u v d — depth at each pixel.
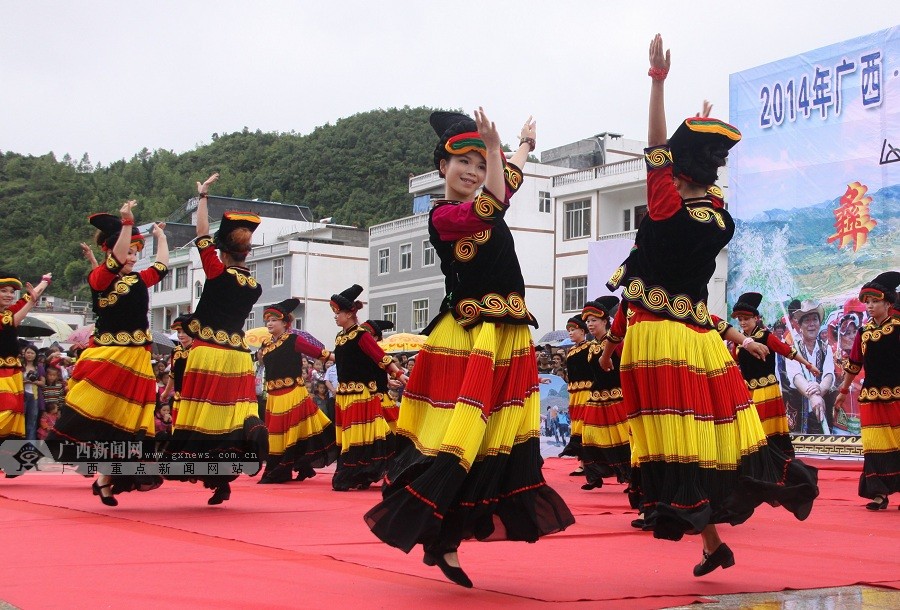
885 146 17.11
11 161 77.44
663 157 4.32
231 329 7.36
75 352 16.72
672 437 4.27
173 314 55.03
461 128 4.40
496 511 4.13
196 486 9.27
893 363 8.27
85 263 67.56
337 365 10.02
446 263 4.27
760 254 18.72
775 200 18.58
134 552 4.90
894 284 8.49
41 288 9.63
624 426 8.99
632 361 4.46
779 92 18.59
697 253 4.37
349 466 9.58
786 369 18.20
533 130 4.63
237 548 5.09
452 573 3.99
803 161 18.20
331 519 6.53
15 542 5.24
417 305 41.59
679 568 4.66
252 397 7.48
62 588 3.87
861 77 17.45
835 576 4.47
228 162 88.19
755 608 3.68
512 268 4.22
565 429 15.10
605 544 5.51
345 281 48.12
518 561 4.82
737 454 4.33
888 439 8.16
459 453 3.92
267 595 3.76
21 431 9.50
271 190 76.81
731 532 6.32
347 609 3.54
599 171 35.53
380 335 9.80
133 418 7.26
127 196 81.56
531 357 4.24
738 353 9.28
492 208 4.00
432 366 4.22
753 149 18.95
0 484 9.21
